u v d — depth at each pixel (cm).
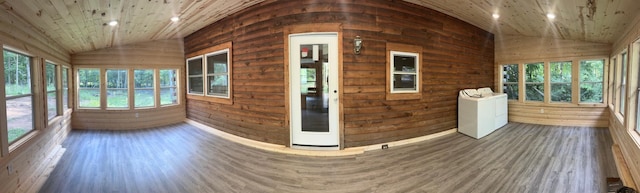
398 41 404
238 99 448
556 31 489
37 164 304
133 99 580
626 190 224
